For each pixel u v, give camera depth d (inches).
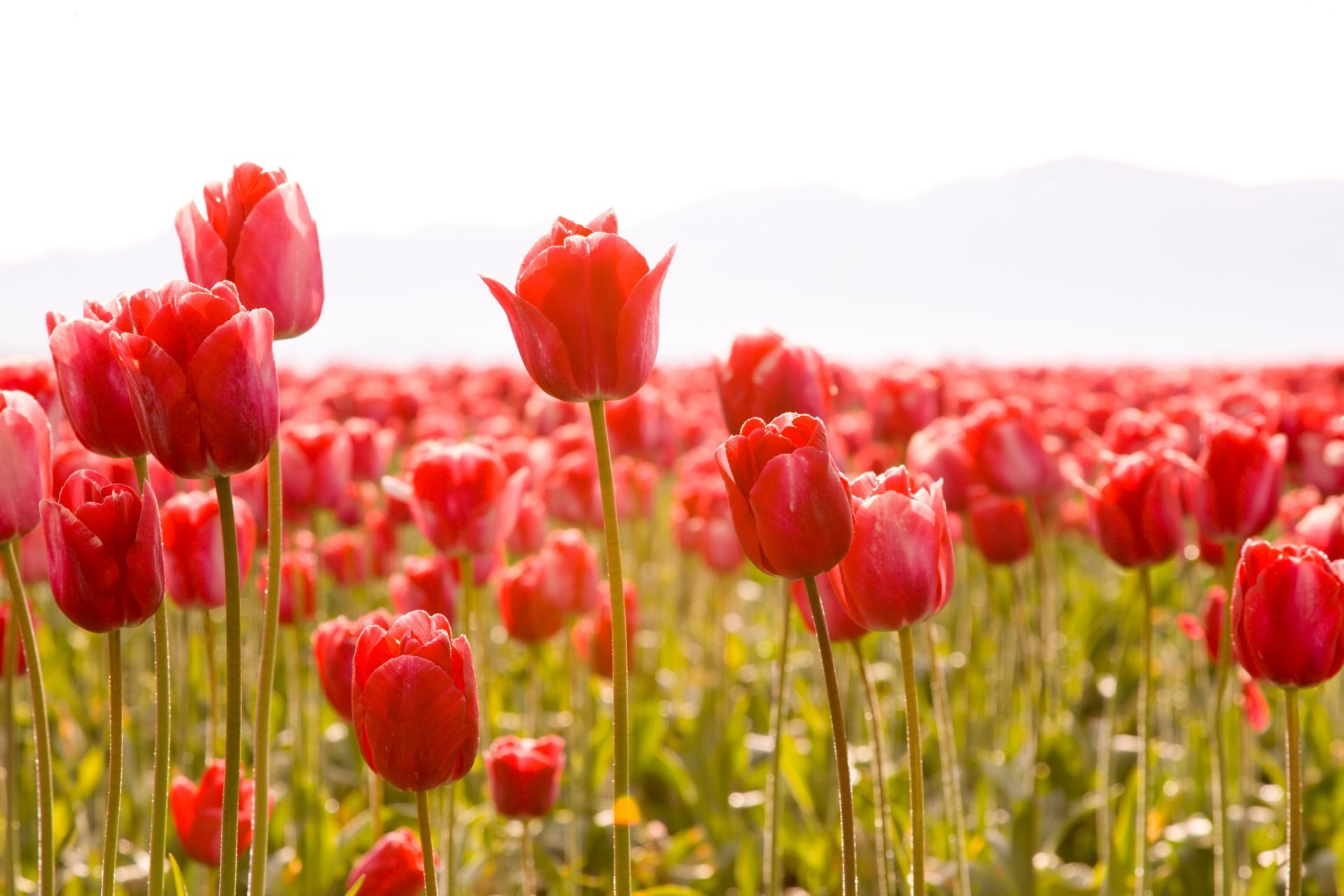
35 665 43.1
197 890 57.0
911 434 85.4
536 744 51.2
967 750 76.6
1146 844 51.8
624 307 41.7
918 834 43.5
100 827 69.9
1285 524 72.8
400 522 80.0
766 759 80.6
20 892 56.5
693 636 110.3
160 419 40.1
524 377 167.5
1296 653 44.6
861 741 81.0
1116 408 121.3
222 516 40.6
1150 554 51.1
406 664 40.9
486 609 84.3
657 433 85.7
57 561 41.1
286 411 129.7
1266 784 82.6
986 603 105.5
